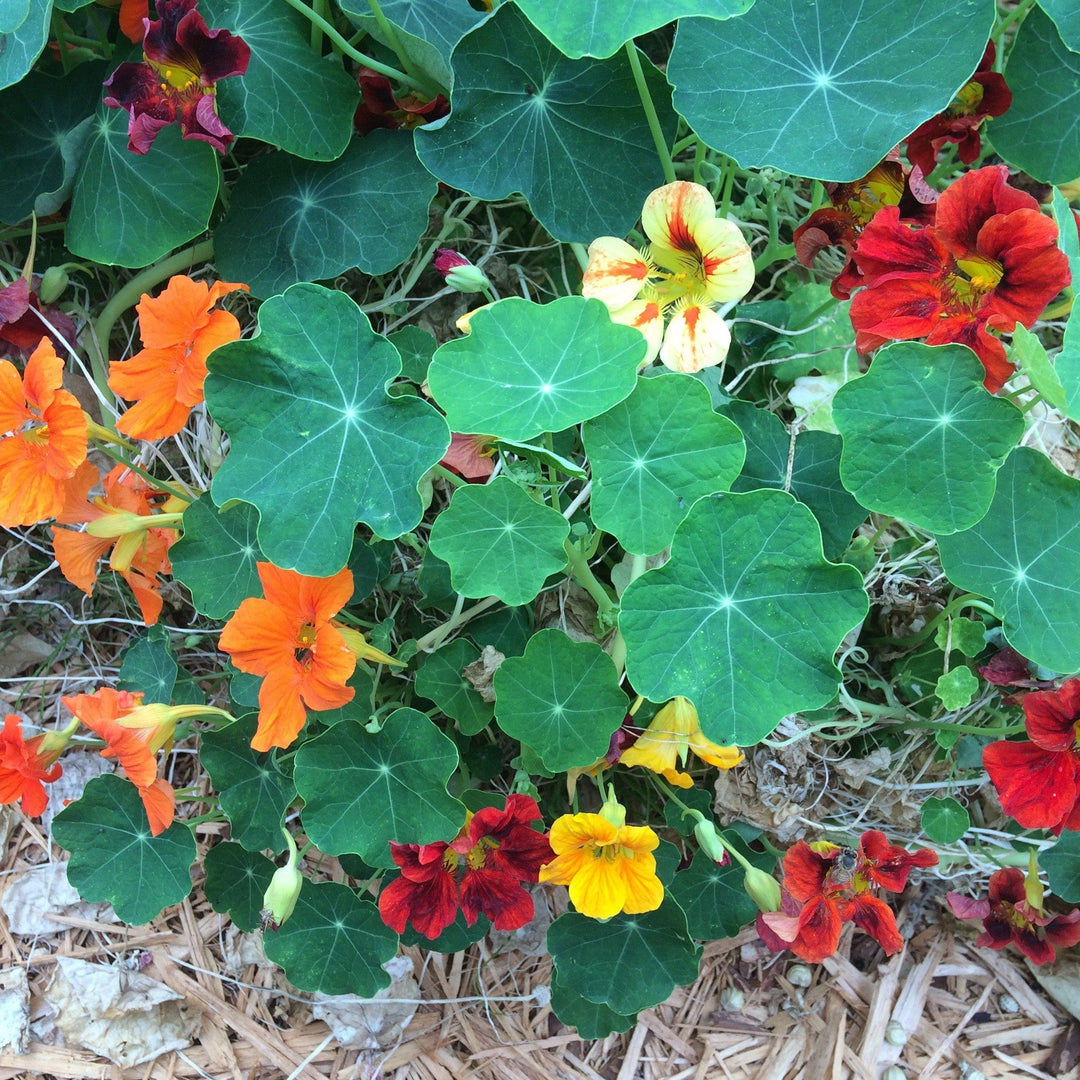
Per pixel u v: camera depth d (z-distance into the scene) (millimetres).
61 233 488
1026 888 447
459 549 376
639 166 434
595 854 393
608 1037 499
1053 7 415
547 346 380
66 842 437
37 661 521
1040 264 361
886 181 419
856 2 393
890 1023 506
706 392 373
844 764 476
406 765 405
